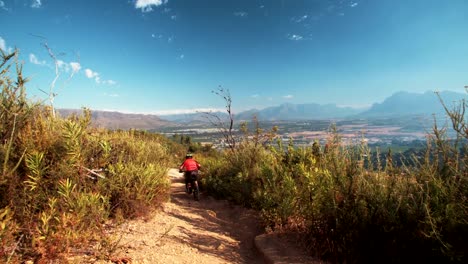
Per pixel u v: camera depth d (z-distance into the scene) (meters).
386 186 3.66
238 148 8.97
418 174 3.42
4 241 2.44
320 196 4.14
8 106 3.33
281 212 4.95
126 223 4.34
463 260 2.81
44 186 3.36
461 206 2.82
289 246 4.31
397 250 3.30
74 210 3.23
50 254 2.71
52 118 4.30
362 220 3.62
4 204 2.94
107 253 3.15
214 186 8.40
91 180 4.38
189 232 4.82
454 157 3.08
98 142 4.99
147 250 3.60
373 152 4.13
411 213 3.21
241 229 5.72
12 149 3.19
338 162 4.27
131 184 4.88
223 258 4.04
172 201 7.27
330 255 3.88
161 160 7.47
